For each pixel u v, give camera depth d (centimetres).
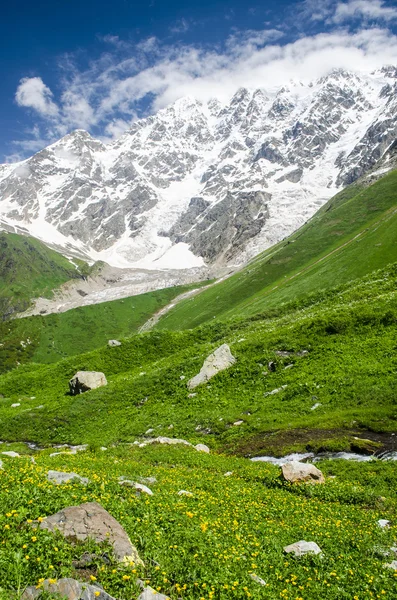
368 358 4000
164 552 1030
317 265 15362
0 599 721
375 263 11888
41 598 759
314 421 3231
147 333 7625
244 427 3516
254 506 1714
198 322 18875
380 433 2858
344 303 5941
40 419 5131
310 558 1231
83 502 1174
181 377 5116
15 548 862
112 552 927
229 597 930
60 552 875
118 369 6825
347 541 1416
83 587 804
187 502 1571
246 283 19925
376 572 1198
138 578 898
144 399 5000
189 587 934
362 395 3434
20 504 1055
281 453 2855
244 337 5931
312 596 1047
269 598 969
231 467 2608
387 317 4597
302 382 3981
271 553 1227
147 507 1307
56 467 2006
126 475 2000
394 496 2019
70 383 6166
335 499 1981
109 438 4078
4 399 6525
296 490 2072
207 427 3759
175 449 3050
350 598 1052
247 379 4531
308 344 4688
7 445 4497
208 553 1073
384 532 1524
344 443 2728
